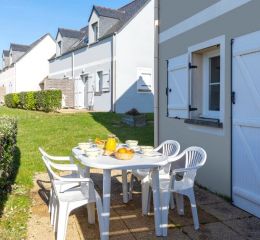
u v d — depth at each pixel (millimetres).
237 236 3697
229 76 4812
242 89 4484
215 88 5809
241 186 4566
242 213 4375
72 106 19297
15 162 7035
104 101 16953
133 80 16422
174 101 6605
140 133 10883
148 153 4102
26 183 5645
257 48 4160
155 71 7348
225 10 4875
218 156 5145
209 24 5312
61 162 7301
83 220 4203
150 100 17031
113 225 4027
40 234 3783
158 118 7371
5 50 34500
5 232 3758
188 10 5973
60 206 3557
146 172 4547
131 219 4215
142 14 16375
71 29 22984
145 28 16516
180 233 3791
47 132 11070
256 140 4238
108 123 12930
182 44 6238
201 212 4414
